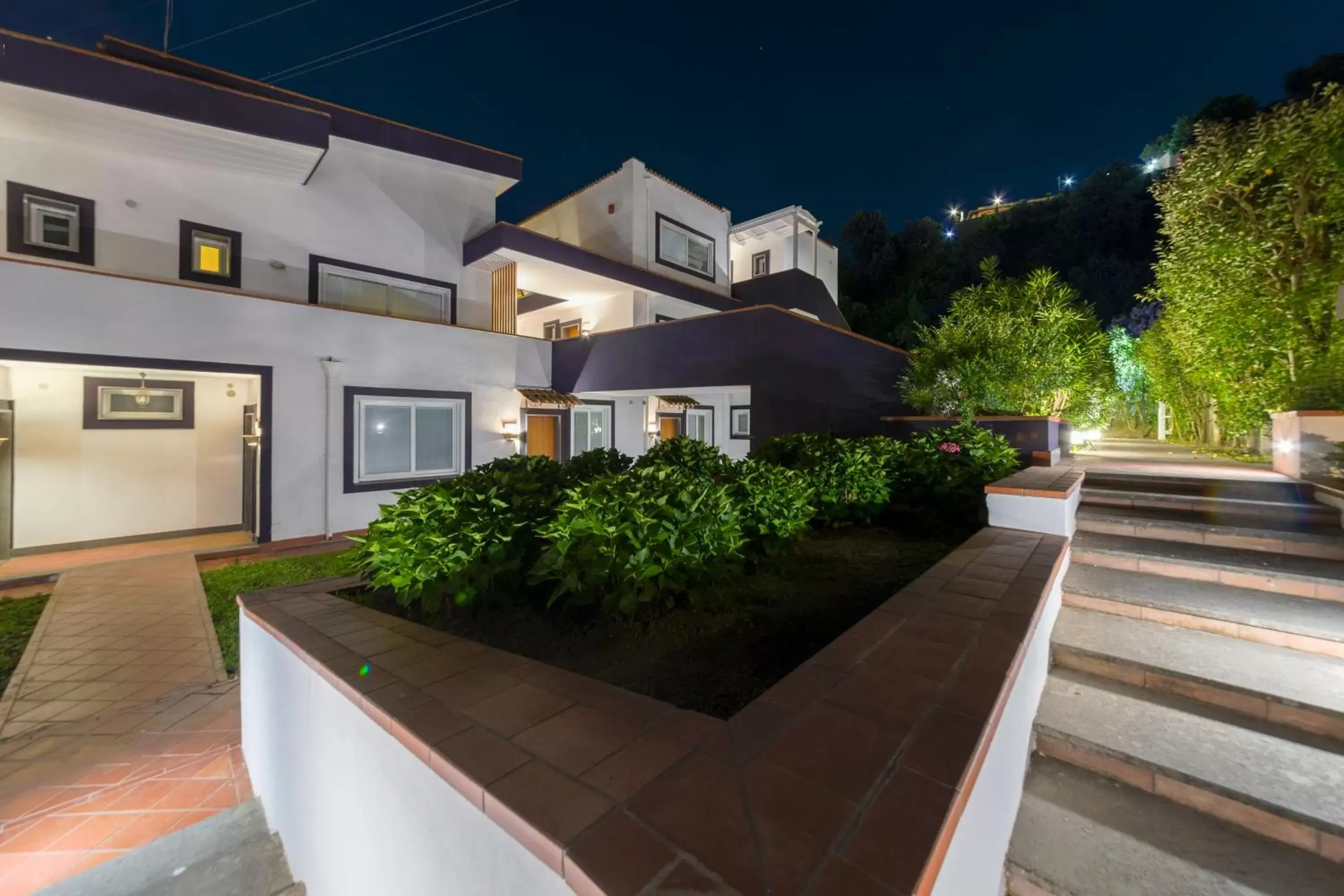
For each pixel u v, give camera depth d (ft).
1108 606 10.89
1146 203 84.12
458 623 9.68
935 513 16.29
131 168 28.81
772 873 3.34
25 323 22.91
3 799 10.88
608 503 8.79
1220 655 9.09
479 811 4.39
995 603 8.38
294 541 30.01
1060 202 93.25
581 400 44.73
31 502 27.30
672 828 3.79
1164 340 36.86
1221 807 6.73
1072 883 5.96
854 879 3.27
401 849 5.45
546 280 45.44
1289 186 19.49
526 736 5.08
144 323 25.59
